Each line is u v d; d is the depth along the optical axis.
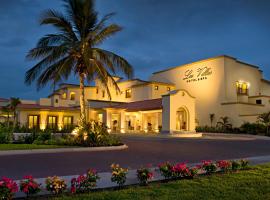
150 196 5.98
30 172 9.04
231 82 37.31
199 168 8.34
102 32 19.03
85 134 17.75
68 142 17.83
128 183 7.25
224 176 8.10
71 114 33.53
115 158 12.56
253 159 12.59
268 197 6.04
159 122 34.44
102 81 19.55
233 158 13.03
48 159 11.97
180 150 16.22
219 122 36.19
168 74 44.44
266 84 43.44
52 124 32.28
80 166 10.25
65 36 18.89
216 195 6.14
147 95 40.81
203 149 16.94
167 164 7.89
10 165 10.36
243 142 23.06
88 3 18.89
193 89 40.34
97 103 37.31
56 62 18.34
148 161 11.73
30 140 19.70
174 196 5.98
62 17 18.58
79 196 5.93
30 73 18.34
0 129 20.61
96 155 13.60
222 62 36.97
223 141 23.86
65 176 8.33
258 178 7.85
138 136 28.38
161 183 7.26
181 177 7.79
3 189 5.37
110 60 19.20
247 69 40.09
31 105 34.22
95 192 6.34
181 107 30.12
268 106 38.25
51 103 38.50
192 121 30.19
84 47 18.34
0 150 14.09
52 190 5.96
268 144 21.27
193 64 40.72
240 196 6.08
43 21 18.20
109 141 17.66
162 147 17.92
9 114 33.00
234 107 35.19
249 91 39.97
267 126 31.97
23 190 5.64
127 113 35.34
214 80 37.69
